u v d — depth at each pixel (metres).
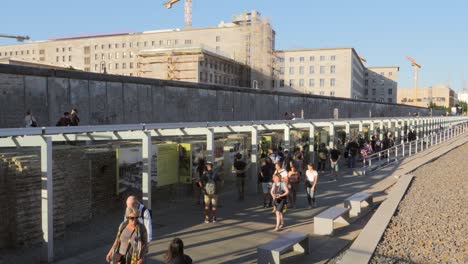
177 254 5.50
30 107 16.72
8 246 8.98
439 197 16.53
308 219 11.91
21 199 9.04
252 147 15.96
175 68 79.44
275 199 10.69
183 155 14.16
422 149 32.19
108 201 12.37
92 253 8.73
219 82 85.88
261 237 10.02
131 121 21.83
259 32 95.44
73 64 111.56
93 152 11.91
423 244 10.33
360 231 10.93
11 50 121.06
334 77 99.12
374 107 59.78
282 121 17.55
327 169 22.45
